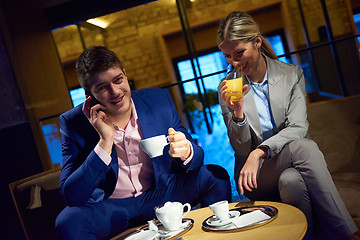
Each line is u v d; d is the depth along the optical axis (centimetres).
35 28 296
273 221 112
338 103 191
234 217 122
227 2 774
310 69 600
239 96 158
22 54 285
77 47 699
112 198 172
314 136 189
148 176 174
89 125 173
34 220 186
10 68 281
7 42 281
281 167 154
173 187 174
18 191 188
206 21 788
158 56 860
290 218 112
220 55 630
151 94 185
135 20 847
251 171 150
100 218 157
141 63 866
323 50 593
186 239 109
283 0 734
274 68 175
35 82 289
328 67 589
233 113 174
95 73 148
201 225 125
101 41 802
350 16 612
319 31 618
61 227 149
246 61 166
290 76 175
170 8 837
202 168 172
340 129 187
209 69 632
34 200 187
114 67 151
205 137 339
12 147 285
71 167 168
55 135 291
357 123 186
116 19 840
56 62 308
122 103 156
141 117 174
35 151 284
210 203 172
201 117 520
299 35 729
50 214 188
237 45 163
